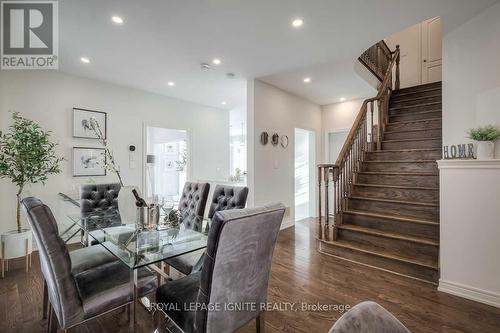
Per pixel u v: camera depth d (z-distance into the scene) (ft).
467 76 8.07
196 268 6.13
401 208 10.72
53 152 11.46
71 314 4.40
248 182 13.65
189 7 7.30
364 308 2.43
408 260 8.80
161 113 15.94
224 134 20.02
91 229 7.22
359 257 9.95
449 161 7.59
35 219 4.02
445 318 6.41
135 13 7.54
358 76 13.21
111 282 5.33
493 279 6.88
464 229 7.35
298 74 12.85
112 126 13.71
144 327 6.10
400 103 15.72
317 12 7.66
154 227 7.14
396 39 20.04
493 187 6.88
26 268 9.32
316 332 5.96
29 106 11.18
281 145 15.37
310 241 12.87
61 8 7.24
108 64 11.29
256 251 4.39
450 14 7.76
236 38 9.17
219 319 4.10
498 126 7.23
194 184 9.73
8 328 5.98
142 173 14.88
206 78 13.17
